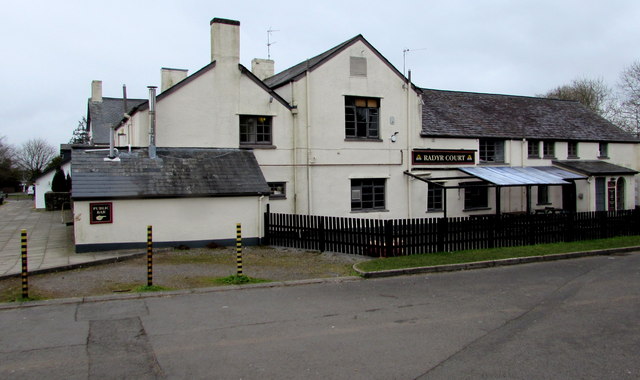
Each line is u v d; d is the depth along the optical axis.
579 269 13.35
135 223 15.51
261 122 19.75
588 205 26.98
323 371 5.86
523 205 25.78
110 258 13.55
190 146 18.23
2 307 8.70
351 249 15.30
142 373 5.76
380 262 13.50
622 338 7.18
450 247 15.82
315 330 7.54
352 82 21.06
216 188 16.69
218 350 6.58
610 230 19.30
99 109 35.50
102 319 8.05
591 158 29.44
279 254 15.37
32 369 5.86
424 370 5.89
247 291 10.38
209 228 16.61
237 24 19.00
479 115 26.77
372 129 21.83
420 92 22.72
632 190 29.44
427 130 23.22
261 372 5.82
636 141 31.19
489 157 25.55
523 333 7.42
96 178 15.44
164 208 15.93
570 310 8.85
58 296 9.60
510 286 11.05
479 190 24.75
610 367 6.01
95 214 14.93
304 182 20.17
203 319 8.10
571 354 6.47
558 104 32.22
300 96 20.11
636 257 15.59
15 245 16.30
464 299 9.74
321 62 20.41
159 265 13.21
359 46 21.20
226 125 18.81
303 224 16.41
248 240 17.17
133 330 7.45
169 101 17.92
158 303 9.21
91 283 10.82
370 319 8.20
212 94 18.58
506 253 15.16
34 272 11.70
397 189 22.12
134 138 19.47
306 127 20.14
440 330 7.57
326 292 10.37
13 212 31.80
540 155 27.23
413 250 15.11
